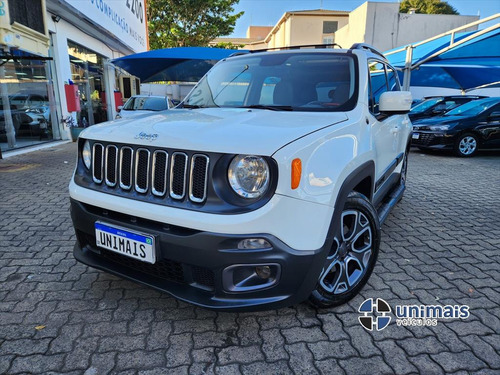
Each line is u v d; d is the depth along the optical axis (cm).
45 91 991
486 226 415
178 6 2375
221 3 2456
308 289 202
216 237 181
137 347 208
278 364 196
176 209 192
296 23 3769
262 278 197
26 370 189
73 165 732
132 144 212
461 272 303
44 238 359
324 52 319
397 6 2495
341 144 220
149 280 214
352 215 242
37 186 566
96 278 283
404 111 283
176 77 1027
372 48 361
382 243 362
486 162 862
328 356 203
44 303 249
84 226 233
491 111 938
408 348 210
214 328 226
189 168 191
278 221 182
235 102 306
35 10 674
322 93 283
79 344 209
